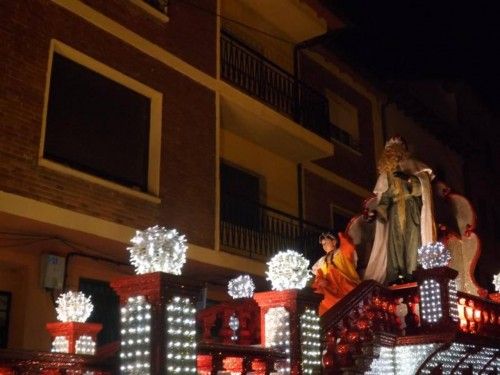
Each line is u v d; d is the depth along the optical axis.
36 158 11.30
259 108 16.48
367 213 13.76
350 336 9.32
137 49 13.72
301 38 20.22
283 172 19.03
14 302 12.56
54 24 12.13
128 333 6.73
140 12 13.94
